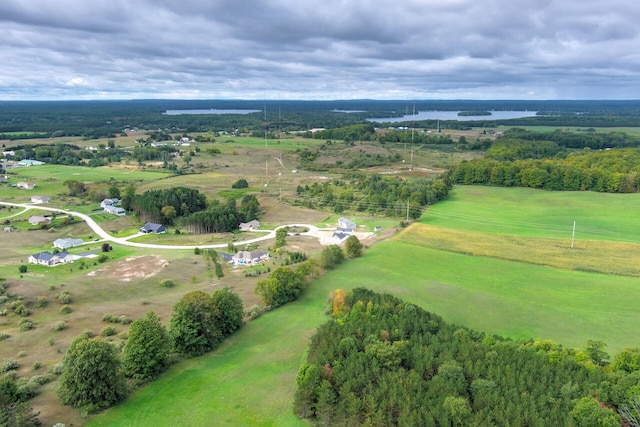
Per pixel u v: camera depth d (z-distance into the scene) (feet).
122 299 329.52
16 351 248.32
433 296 310.65
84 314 299.17
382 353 208.44
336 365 205.05
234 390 210.38
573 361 204.54
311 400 192.03
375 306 261.65
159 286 354.33
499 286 327.47
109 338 262.88
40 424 183.42
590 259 376.07
